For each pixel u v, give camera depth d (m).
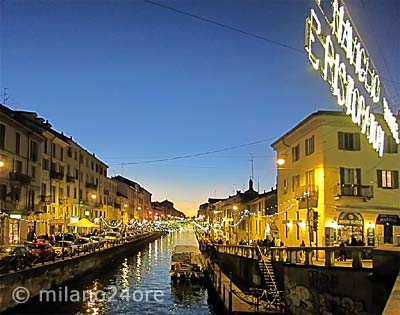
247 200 77.81
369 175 42.19
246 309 23.58
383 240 41.53
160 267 57.09
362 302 18.31
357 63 9.98
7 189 47.53
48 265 33.53
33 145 55.81
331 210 41.34
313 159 44.00
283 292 24.97
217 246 51.50
